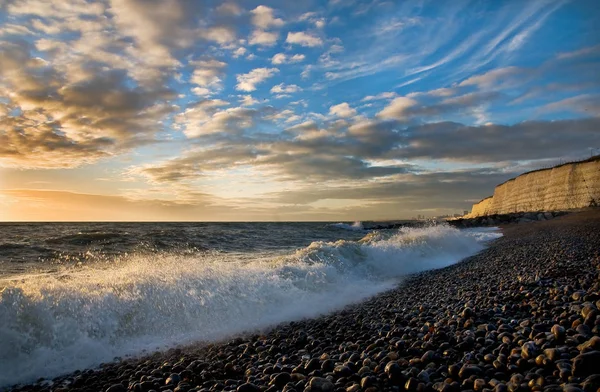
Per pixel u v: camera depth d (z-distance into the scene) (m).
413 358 3.80
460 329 4.80
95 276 7.75
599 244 12.86
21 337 4.93
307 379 3.56
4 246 15.93
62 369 4.78
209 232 26.56
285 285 8.05
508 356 3.48
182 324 6.11
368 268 11.02
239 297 7.12
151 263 10.12
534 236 20.94
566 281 6.83
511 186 60.78
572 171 46.97
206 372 4.12
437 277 10.41
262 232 31.58
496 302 6.02
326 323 6.23
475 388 2.98
